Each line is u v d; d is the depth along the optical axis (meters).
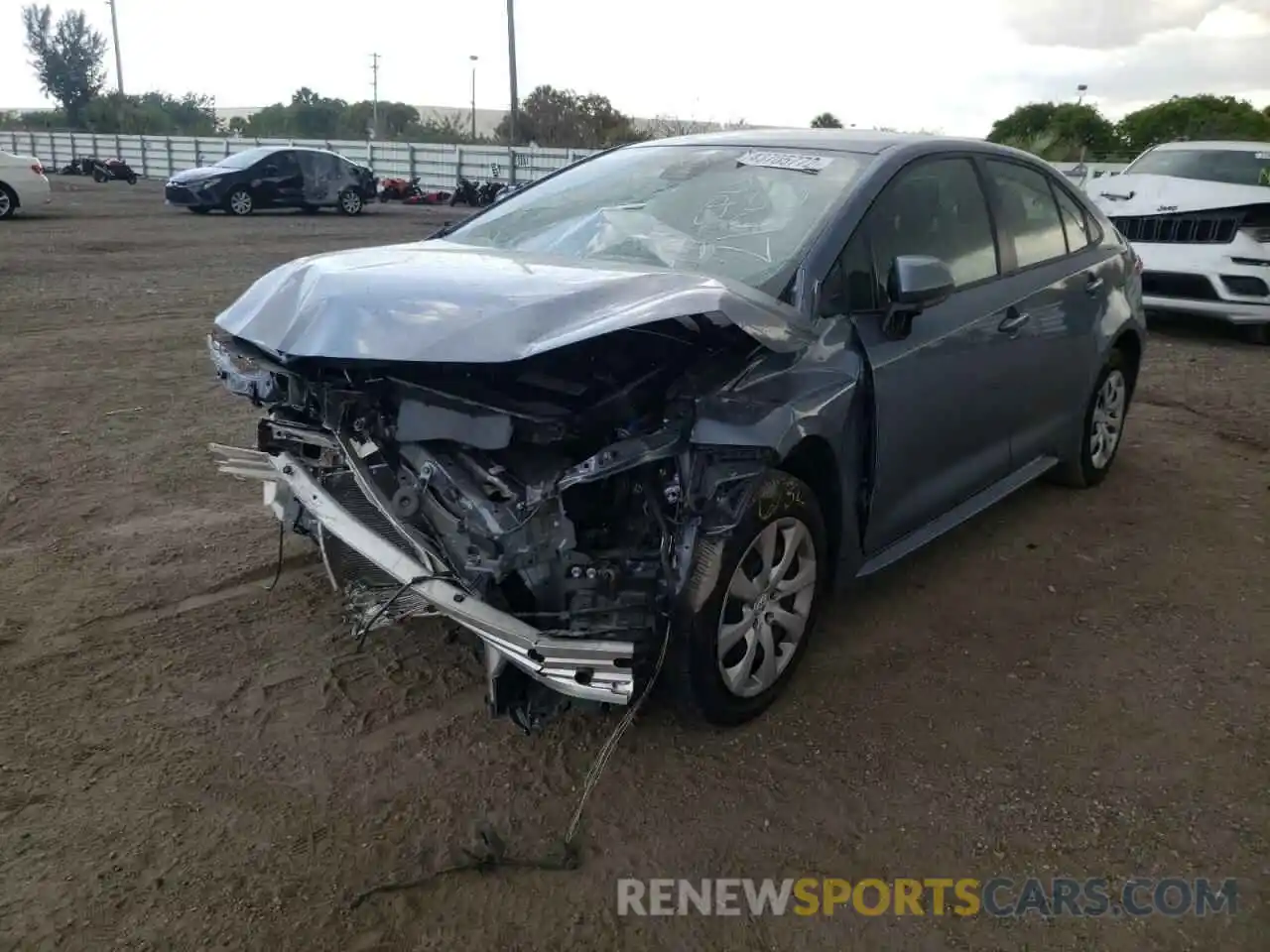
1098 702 3.60
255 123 63.34
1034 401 4.80
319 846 2.78
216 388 7.30
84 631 3.82
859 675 3.73
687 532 3.03
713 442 2.97
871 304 3.66
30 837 2.77
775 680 3.46
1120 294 5.49
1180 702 3.61
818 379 3.31
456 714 3.40
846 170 3.94
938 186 4.19
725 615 3.21
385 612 3.18
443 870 2.72
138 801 2.93
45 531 4.68
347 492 3.27
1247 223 9.39
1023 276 4.61
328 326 2.98
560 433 2.87
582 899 2.64
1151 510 5.45
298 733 3.27
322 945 2.46
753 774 3.15
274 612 4.02
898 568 4.66
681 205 3.97
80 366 7.76
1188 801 3.08
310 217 23.48
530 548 2.86
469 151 33.34
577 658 2.77
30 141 44.88
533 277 3.18
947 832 2.93
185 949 2.43
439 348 2.80
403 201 30.56
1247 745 3.37
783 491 3.23
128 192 29.17
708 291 3.05
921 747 3.31
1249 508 5.49
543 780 3.08
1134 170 11.25
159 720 3.30
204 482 5.38
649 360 3.11
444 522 2.95
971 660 3.87
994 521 5.25
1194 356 9.33
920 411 3.86
